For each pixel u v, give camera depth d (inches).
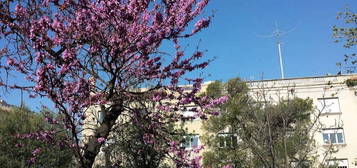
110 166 471.2
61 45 297.7
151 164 504.7
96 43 313.1
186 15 317.1
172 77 353.4
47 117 341.7
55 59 293.0
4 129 648.4
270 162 435.5
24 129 639.8
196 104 356.5
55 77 285.0
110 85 322.7
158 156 499.8
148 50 334.6
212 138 841.5
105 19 309.1
